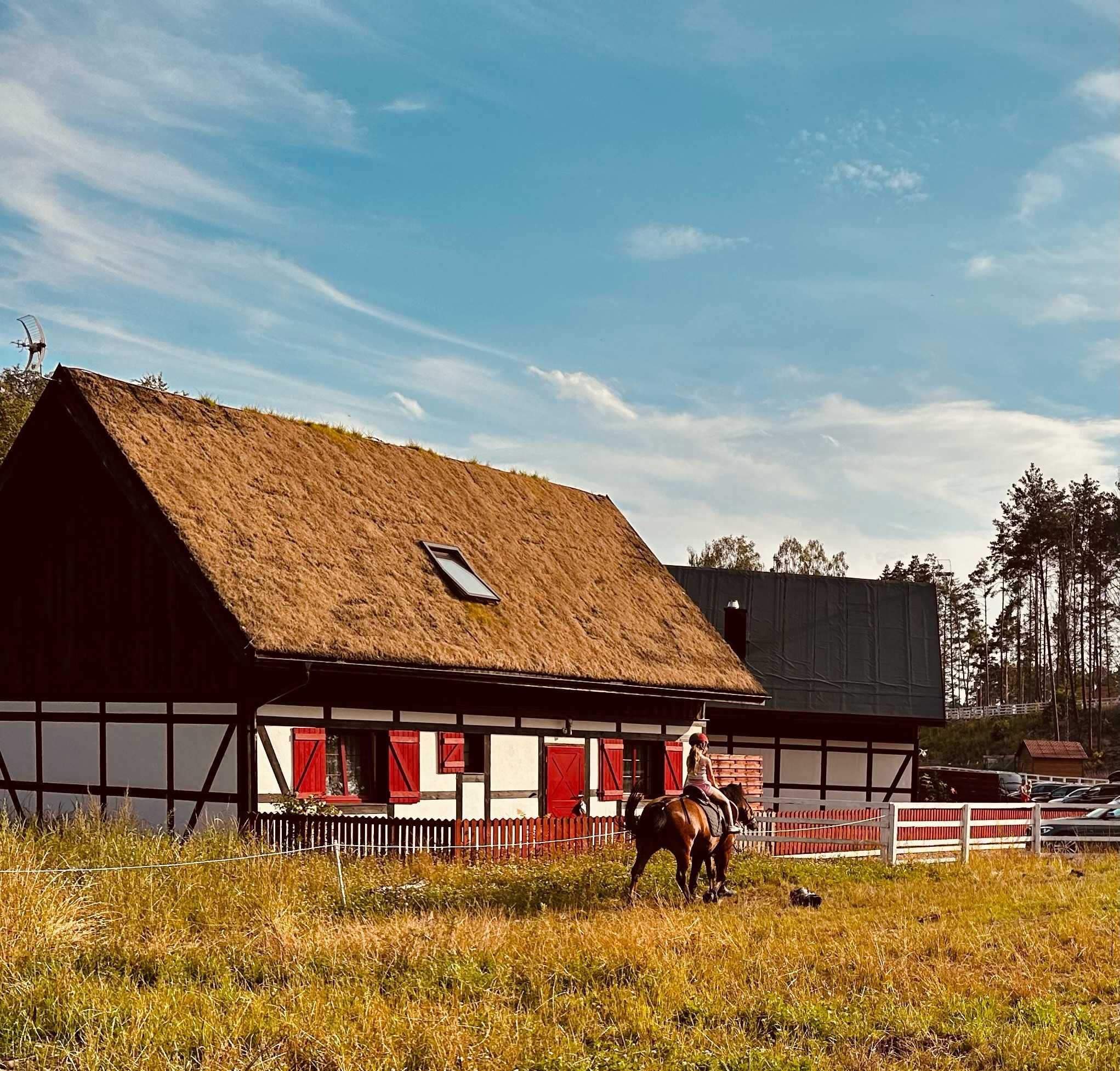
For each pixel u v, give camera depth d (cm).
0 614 2175
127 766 1950
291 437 2334
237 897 1286
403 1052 850
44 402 1989
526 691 2278
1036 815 2312
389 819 1681
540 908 1399
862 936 1254
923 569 11100
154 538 1839
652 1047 888
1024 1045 893
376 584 2072
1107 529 7994
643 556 3075
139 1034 848
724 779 2767
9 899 1123
